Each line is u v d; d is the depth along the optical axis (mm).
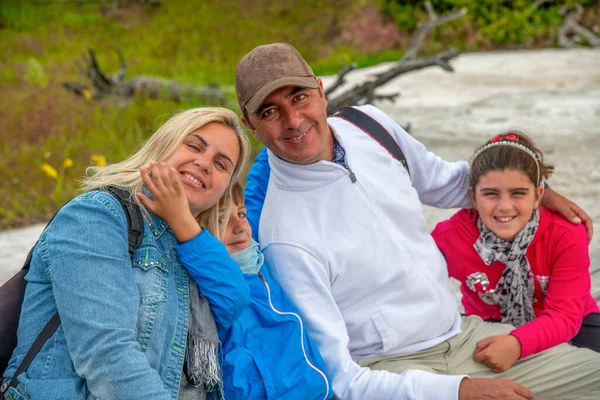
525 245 2938
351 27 16531
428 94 11148
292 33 16844
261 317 2510
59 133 7992
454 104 10258
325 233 2711
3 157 7418
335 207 2746
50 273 2152
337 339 2586
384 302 2760
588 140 7770
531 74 12383
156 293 2211
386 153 2934
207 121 2391
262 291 2549
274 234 2713
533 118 9016
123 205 2234
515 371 2811
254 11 17922
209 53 15539
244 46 16078
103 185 2299
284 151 2666
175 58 15094
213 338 2293
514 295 3016
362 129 2957
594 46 15203
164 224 2316
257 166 2945
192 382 2297
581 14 15977
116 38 16828
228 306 2312
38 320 2207
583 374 2807
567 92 10562
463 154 7523
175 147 2348
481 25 15961
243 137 2492
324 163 2723
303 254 2654
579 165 6832
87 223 2150
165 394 2066
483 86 11570
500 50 15648
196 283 2332
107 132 7902
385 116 3045
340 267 2703
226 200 2537
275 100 2598
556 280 2941
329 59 15375
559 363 2826
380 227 2756
